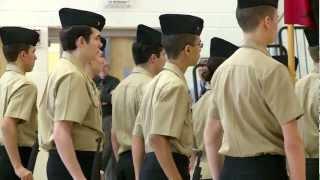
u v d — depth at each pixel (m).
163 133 5.48
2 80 7.03
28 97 6.88
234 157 4.48
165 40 5.85
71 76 5.49
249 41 4.54
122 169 7.02
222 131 4.97
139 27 7.06
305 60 9.01
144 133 5.88
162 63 7.04
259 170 4.33
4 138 6.72
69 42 5.72
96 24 5.97
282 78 4.27
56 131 5.36
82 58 5.75
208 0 12.38
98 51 5.87
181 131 5.61
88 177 5.56
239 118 4.45
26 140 6.98
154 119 5.54
